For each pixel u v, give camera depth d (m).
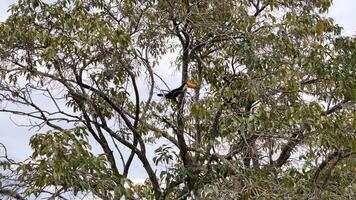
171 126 14.52
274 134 12.62
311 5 15.87
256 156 12.85
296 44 14.86
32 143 10.32
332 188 14.25
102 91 14.37
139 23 14.30
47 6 13.88
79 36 12.77
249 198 11.77
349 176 14.95
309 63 13.79
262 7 15.77
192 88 14.02
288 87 13.50
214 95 13.27
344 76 13.91
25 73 13.82
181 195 13.77
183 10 14.54
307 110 12.52
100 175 10.13
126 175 14.62
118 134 15.09
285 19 14.92
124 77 14.40
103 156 10.30
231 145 13.22
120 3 14.22
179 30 14.79
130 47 13.06
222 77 14.12
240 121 12.20
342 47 14.56
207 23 14.50
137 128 14.96
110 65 13.71
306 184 12.91
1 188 10.13
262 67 13.60
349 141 13.30
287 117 12.55
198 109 13.07
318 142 12.52
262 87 13.20
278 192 12.27
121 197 10.63
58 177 9.45
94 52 13.16
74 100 15.02
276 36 14.15
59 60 13.35
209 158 13.25
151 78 14.12
